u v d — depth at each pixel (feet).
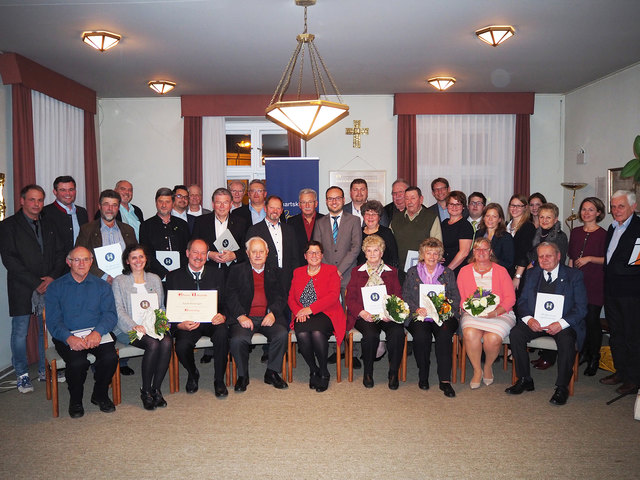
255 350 17.80
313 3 12.62
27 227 13.97
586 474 9.15
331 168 24.49
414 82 21.33
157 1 12.48
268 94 23.35
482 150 24.13
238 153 25.94
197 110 23.48
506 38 14.71
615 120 20.16
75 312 12.30
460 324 13.99
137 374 15.08
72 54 16.78
